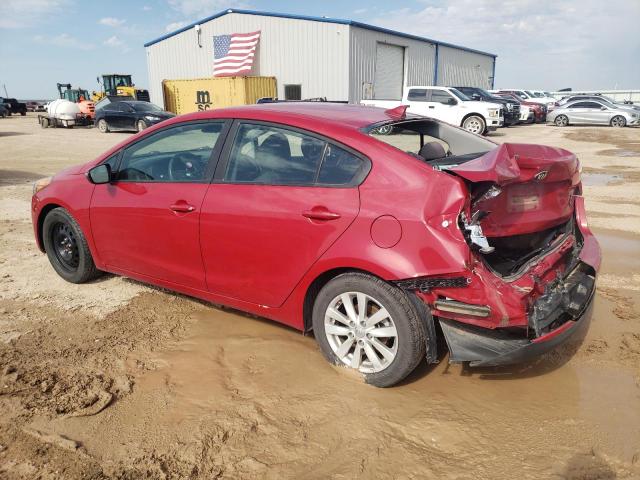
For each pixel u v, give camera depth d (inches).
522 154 122.7
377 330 120.6
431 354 117.0
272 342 146.4
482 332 113.7
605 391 124.1
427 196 110.3
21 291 181.5
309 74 1205.7
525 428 110.6
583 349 143.5
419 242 109.4
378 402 119.0
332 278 125.8
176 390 124.0
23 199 342.6
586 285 131.7
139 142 159.9
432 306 113.3
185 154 149.3
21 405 117.1
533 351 112.8
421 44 1441.9
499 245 123.6
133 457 102.1
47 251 190.1
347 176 121.5
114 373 130.8
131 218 156.6
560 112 1079.6
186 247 146.2
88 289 183.6
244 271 137.0
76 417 113.7
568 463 100.4
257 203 130.9
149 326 156.2
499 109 797.2
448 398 120.8
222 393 122.7
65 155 605.3
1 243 239.9
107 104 990.4
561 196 131.3
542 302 115.0
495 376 130.2
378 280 117.0
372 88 1261.1
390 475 97.6
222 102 1206.3
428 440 107.0
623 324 158.4
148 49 1428.4
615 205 321.7
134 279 182.2
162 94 1295.5
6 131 1025.5
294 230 125.0
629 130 949.2
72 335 149.9
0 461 100.7
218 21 1291.8
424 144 148.6
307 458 102.0
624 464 100.1
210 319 161.0
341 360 128.9
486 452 103.5
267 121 135.6
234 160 138.9
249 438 107.6
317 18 1164.5
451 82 1699.1
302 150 129.0
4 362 134.4
